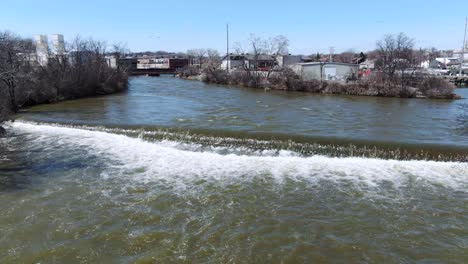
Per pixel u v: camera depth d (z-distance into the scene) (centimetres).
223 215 1158
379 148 1784
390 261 917
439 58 12744
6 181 1446
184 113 2928
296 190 1367
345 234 1046
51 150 1895
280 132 2119
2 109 2375
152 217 1140
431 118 2769
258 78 6228
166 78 9525
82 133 2269
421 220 1135
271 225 1093
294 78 5766
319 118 2720
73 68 4475
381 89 4788
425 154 1709
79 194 1317
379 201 1272
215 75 7331
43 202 1245
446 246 990
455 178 1484
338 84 5103
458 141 1934
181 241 1000
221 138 2011
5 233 1033
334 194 1330
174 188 1380
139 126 2322
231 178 1488
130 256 930
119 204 1233
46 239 1005
